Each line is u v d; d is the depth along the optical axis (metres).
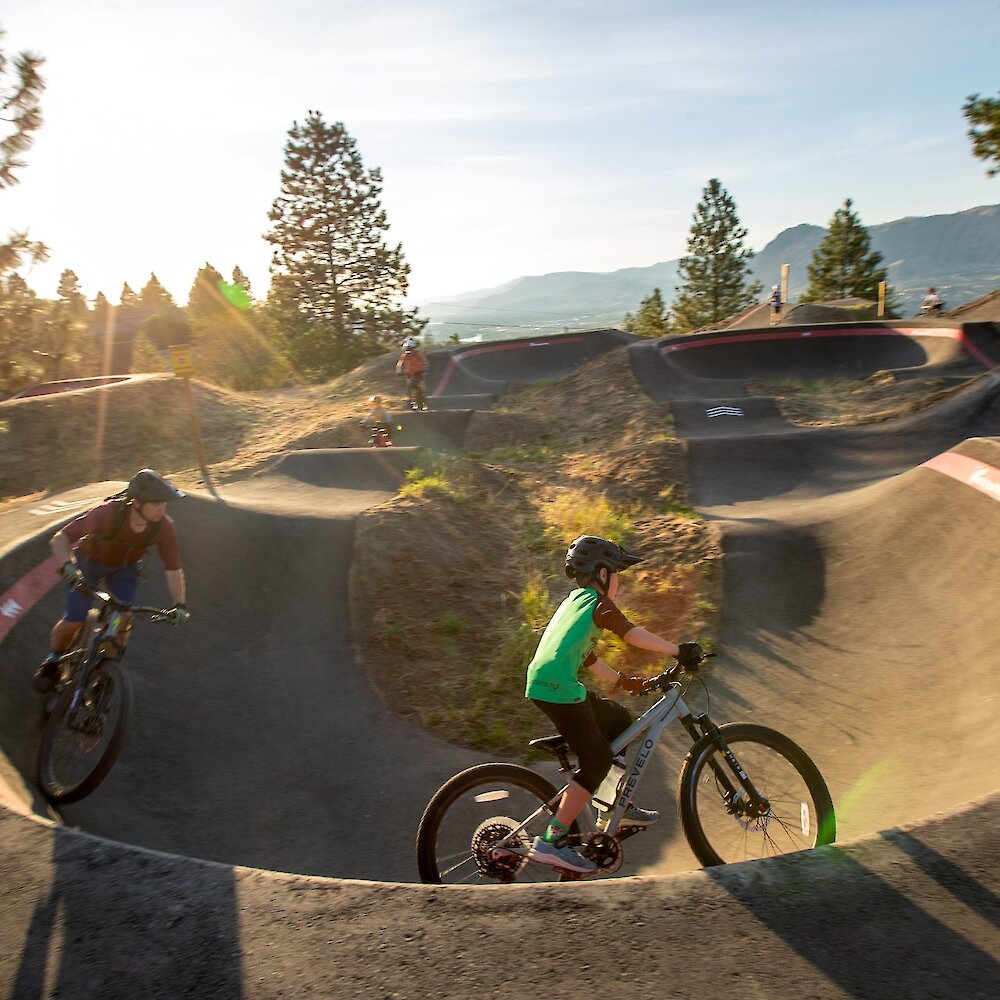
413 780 5.33
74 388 23.69
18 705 4.84
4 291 17.48
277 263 50.69
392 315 50.91
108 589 4.63
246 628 7.10
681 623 7.79
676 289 66.44
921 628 6.46
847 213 69.00
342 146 48.56
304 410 22.70
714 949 2.20
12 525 8.16
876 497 9.17
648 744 3.38
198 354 49.03
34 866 2.64
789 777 3.46
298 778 5.29
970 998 1.99
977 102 18.41
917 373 20.20
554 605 8.12
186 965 2.19
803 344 24.33
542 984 2.10
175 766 5.16
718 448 13.93
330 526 8.80
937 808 3.80
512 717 6.22
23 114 15.57
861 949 2.17
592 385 22.77
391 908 2.40
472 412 19.41
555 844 3.21
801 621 7.36
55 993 2.12
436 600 7.84
